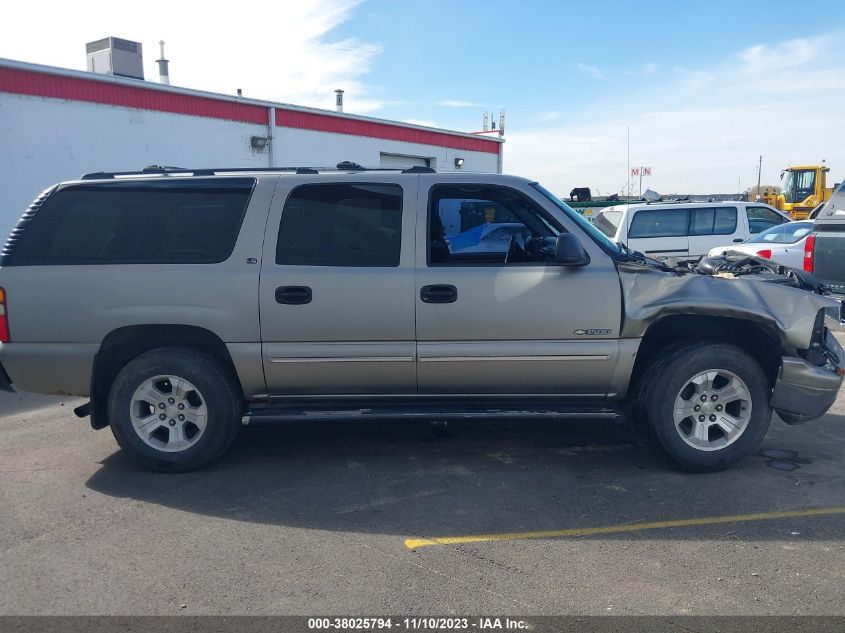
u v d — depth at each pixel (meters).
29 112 11.84
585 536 3.88
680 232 13.62
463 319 4.69
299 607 3.20
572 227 4.81
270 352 4.73
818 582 3.36
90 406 4.86
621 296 4.69
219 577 3.48
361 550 3.75
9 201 11.68
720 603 3.19
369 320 4.70
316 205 4.83
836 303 4.75
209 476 4.87
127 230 4.85
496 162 24.84
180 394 4.84
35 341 4.79
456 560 3.62
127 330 4.79
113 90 13.12
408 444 5.50
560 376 4.78
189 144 14.64
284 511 4.27
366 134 19.31
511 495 4.47
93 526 4.08
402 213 4.79
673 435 4.71
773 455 5.18
